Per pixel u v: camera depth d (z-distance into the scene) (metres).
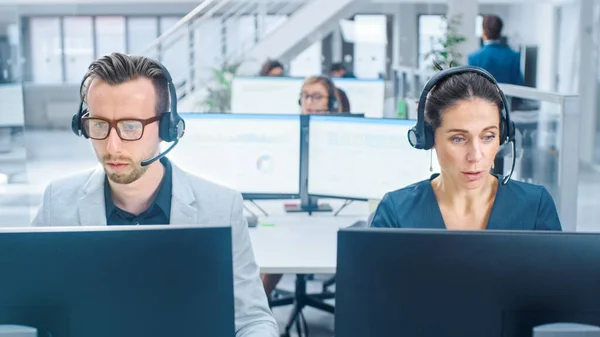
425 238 0.85
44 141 9.80
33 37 10.89
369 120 2.52
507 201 1.41
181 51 10.28
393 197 1.46
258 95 4.61
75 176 1.48
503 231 0.86
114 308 0.85
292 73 10.28
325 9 6.93
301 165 2.67
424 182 1.48
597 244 0.85
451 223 1.42
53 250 0.84
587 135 7.91
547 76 9.79
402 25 10.14
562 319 0.85
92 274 0.85
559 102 2.60
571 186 2.61
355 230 0.87
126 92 1.22
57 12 10.80
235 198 1.44
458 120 1.28
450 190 1.40
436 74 1.34
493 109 1.29
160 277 0.85
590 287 0.85
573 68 8.69
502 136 1.37
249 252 1.43
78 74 11.17
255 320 1.33
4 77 6.51
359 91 4.74
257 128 2.65
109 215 1.41
